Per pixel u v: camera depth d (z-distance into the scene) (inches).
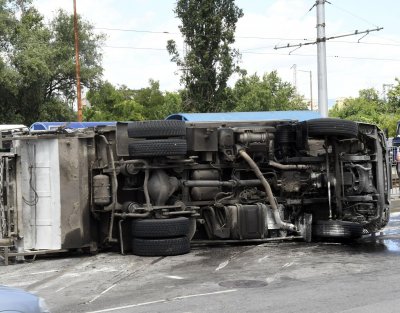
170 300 277.4
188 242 417.7
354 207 466.6
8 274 357.1
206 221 455.2
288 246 445.7
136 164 418.0
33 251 401.1
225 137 445.7
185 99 1187.3
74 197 409.4
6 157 405.4
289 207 474.6
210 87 1170.6
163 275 341.4
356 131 446.0
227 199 458.3
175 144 411.2
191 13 1165.7
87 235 414.9
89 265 381.1
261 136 458.6
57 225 404.2
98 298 287.0
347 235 442.3
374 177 468.4
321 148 476.4
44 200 406.3
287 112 740.0
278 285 305.7
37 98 1416.1
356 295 279.9
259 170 454.3
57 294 298.2
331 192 466.9
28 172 407.5
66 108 1555.1
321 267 353.7
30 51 1333.7
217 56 1158.3
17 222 405.7
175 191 438.9
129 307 265.7
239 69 1202.6
